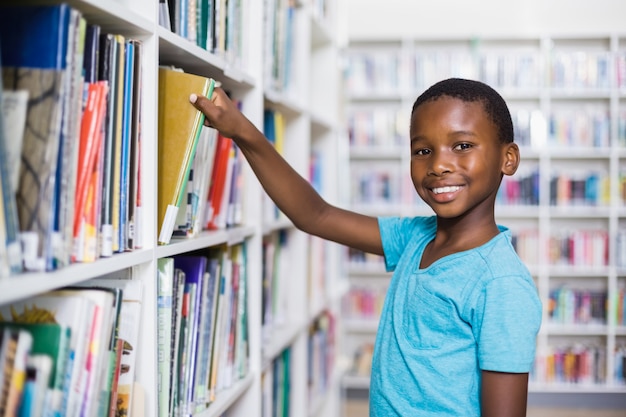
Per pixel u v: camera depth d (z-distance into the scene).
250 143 1.25
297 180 1.33
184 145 1.12
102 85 0.87
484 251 1.07
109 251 0.92
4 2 0.84
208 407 1.34
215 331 1.38
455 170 1.07
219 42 1.41
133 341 1.02
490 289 1.02
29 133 0.77
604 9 4.82
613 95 4.54
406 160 4.70
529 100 4.80
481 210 1.12
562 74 4.60
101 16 0.92
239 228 1.53
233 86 1.58
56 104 0.77
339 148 3.02
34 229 0.76
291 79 2.07
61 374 0.80
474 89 1.11
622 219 4.79
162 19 1.13
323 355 2.63
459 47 4.92
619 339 4.70
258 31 1.62
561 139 4.61
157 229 1.10
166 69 1.13
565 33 4.65
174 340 1.17
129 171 1.00
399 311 1.14
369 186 4.73
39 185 0.76
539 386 4.54
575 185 4.60
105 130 0.92
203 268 1.29
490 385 1.00
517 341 0.99
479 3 4.92
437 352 1.06
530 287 1.03
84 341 0.85
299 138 2.16
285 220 2.02
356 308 4.74
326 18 2.66
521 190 4.62
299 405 2.19
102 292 0.88
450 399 1.05
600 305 4.57
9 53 0.79
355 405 4.46
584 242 4.59
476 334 1.04
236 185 1.56
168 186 1.12
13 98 0.76
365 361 4.62
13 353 0.73
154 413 1.07
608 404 4.48
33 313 0.84
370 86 4.75
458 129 1.08
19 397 0.73
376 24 5.01
